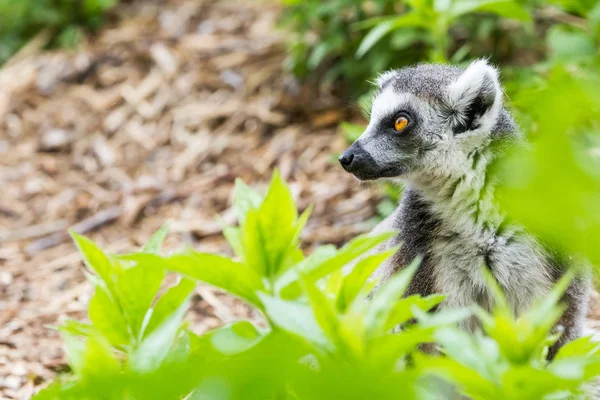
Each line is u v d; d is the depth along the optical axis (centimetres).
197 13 1730
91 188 1378
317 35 1471
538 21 1362
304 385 329
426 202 779
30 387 833
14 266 1174
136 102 1548
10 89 1623
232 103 1501
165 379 315
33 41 1736
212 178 1357
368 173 806
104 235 1259
